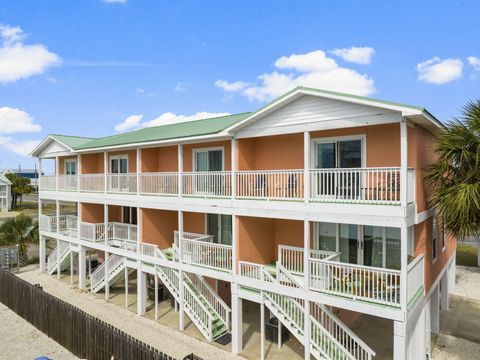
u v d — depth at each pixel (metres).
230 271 12.91
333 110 10.61
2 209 55.47
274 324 13.41
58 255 21.39
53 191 21.95
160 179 15.77
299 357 12.11
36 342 13.60
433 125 11.08
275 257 14.44
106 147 17.75
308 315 10.77
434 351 12.79
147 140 15.77
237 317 12.52
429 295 12.12
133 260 16.52
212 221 16.72
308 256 10.91
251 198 12.34
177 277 14.92
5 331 14.55
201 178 14.36
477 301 17.61
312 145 12.67
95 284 18.91
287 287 11.23
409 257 11.66
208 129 15.00
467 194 9.52
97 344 11.63
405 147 9.36
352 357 9.94
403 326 9.18
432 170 11.20
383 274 10.41
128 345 10.49
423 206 11.37
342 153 12.23
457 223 10.12
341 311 13.61
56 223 22.14
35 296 14.95
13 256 23.42
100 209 21.23
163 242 17.50
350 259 12.55
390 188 9.80
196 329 14.36
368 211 9.82
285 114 11.63
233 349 12.46
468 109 10.45
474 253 27.28
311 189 11.41
